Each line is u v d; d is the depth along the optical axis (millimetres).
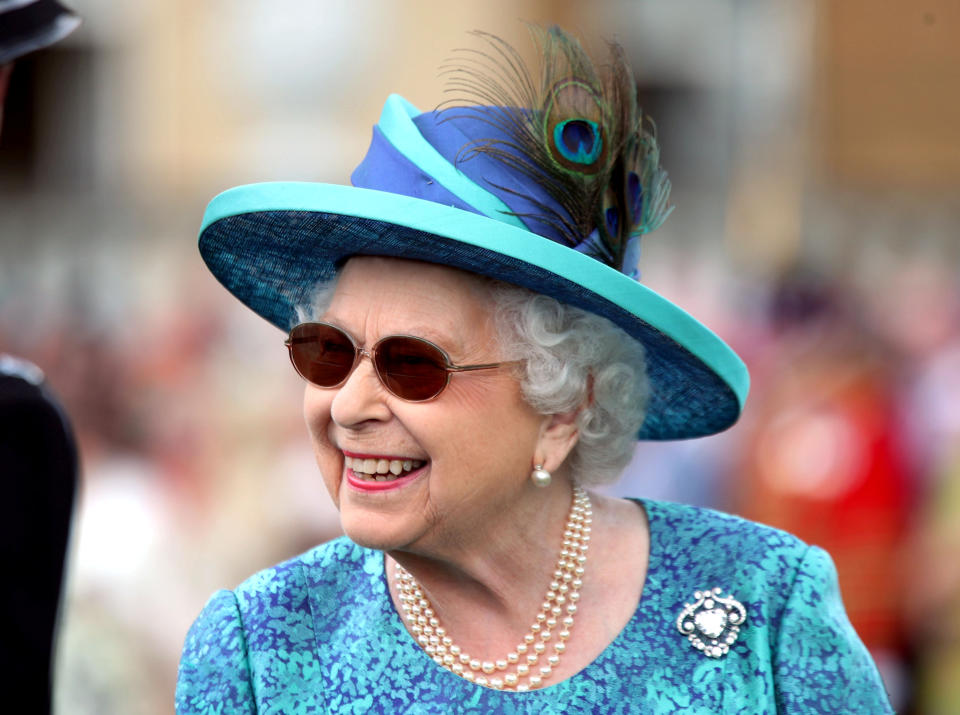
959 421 15273
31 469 7262
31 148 40688
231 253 5832
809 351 16312
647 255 30562
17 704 7156
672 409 6172
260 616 5656
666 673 5422
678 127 38844
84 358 23500
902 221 29969
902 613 14477
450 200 5191
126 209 32281
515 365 5277
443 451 5156
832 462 14773
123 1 40438
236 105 40031
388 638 5602
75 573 12875
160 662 12320
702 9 38719
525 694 5426
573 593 5613
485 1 37625
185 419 20078
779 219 35031
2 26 7355
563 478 5723
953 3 36750
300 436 19188
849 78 37656
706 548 5703
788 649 5438
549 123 5367
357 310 5258
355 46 39062
